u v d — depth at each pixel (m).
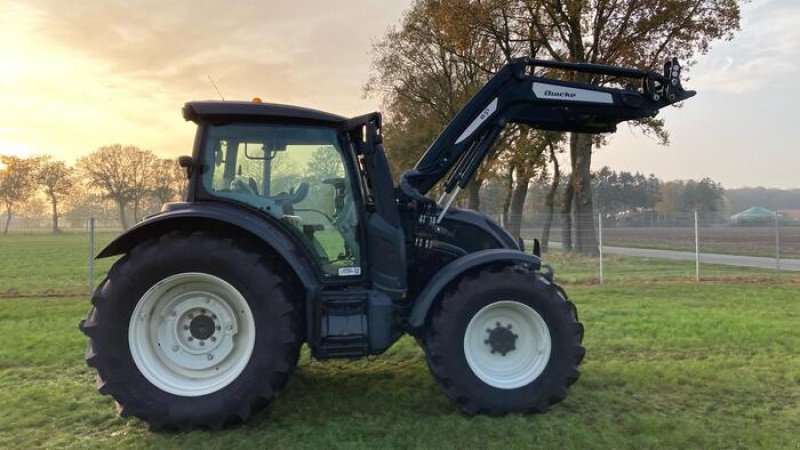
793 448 3.30
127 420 3.77
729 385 4.46
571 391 4.34
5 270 15.85
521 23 19.77
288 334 3.62
